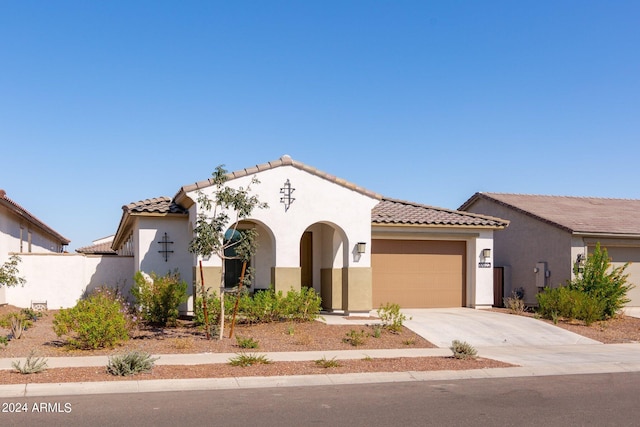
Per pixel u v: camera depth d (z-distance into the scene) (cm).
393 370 1222
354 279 1941
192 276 1978
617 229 2341
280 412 884
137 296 1788
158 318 1761
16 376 1094
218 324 1673
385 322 1802
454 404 948
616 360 1415
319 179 1930
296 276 1869
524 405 945
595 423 837
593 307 1961
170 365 1223
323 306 2169
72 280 2328
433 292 2255
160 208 1970
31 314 1950
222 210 1816
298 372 1179
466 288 2295
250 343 1438
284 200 1881
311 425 812
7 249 2294
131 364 1138
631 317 2223
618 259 2422
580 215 2536
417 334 1680
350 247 1947
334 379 1145
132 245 2461
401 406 930
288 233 1877
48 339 1520
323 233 2206
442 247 2277
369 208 1977
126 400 961
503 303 2542
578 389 1087
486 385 1120
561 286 2144
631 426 823
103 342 1408
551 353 1516
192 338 1546
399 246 2227
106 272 2358
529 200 2805
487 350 1544
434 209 2358
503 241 2664
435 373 1210
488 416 870
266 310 1738
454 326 1794
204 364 1242
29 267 2291
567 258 2306
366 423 825
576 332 1830
